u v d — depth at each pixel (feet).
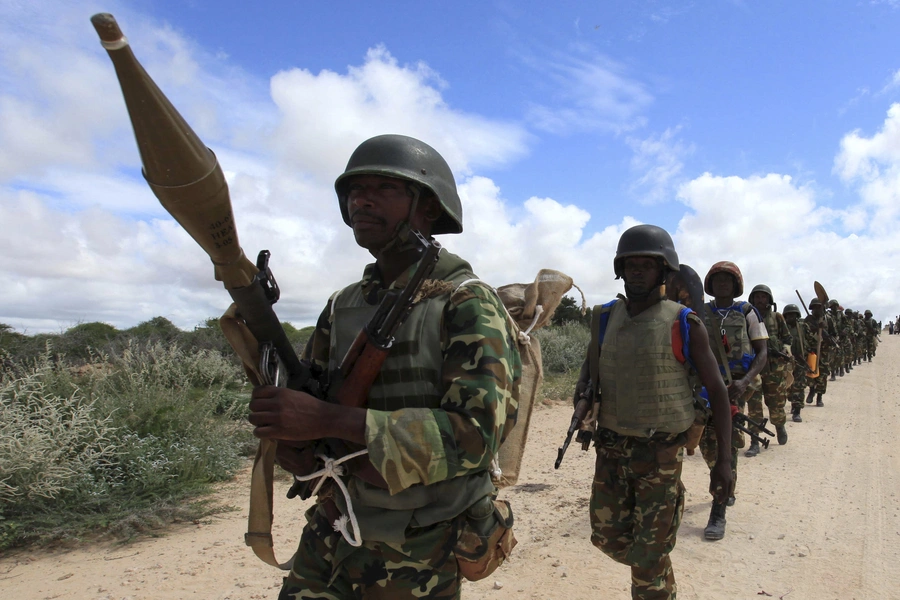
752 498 18.47
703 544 14.84
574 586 12.27
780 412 25.88
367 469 5.23
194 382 33.37
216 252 4.12
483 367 4.99
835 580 12.80
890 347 110.01
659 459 9.57
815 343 37.09
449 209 5.79
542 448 25.53
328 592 5.57
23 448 15.97
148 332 50.98
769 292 25.61
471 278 5.64
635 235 10.35
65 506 16.46
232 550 14.32
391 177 5.57
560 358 50.93
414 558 5.28
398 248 5.73
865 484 20.01
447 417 4.78
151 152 3.38
